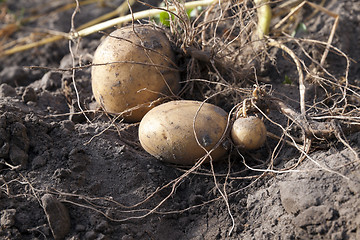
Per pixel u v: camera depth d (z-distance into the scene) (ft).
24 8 3.67
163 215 2.07
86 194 2.06
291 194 1.95
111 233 1.99
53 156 2.13
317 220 1.88
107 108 2.31
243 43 2.53
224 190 2.07
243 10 2.50
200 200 2.11
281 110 2.16
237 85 2.42
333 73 2.58
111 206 2.05
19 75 2.93
